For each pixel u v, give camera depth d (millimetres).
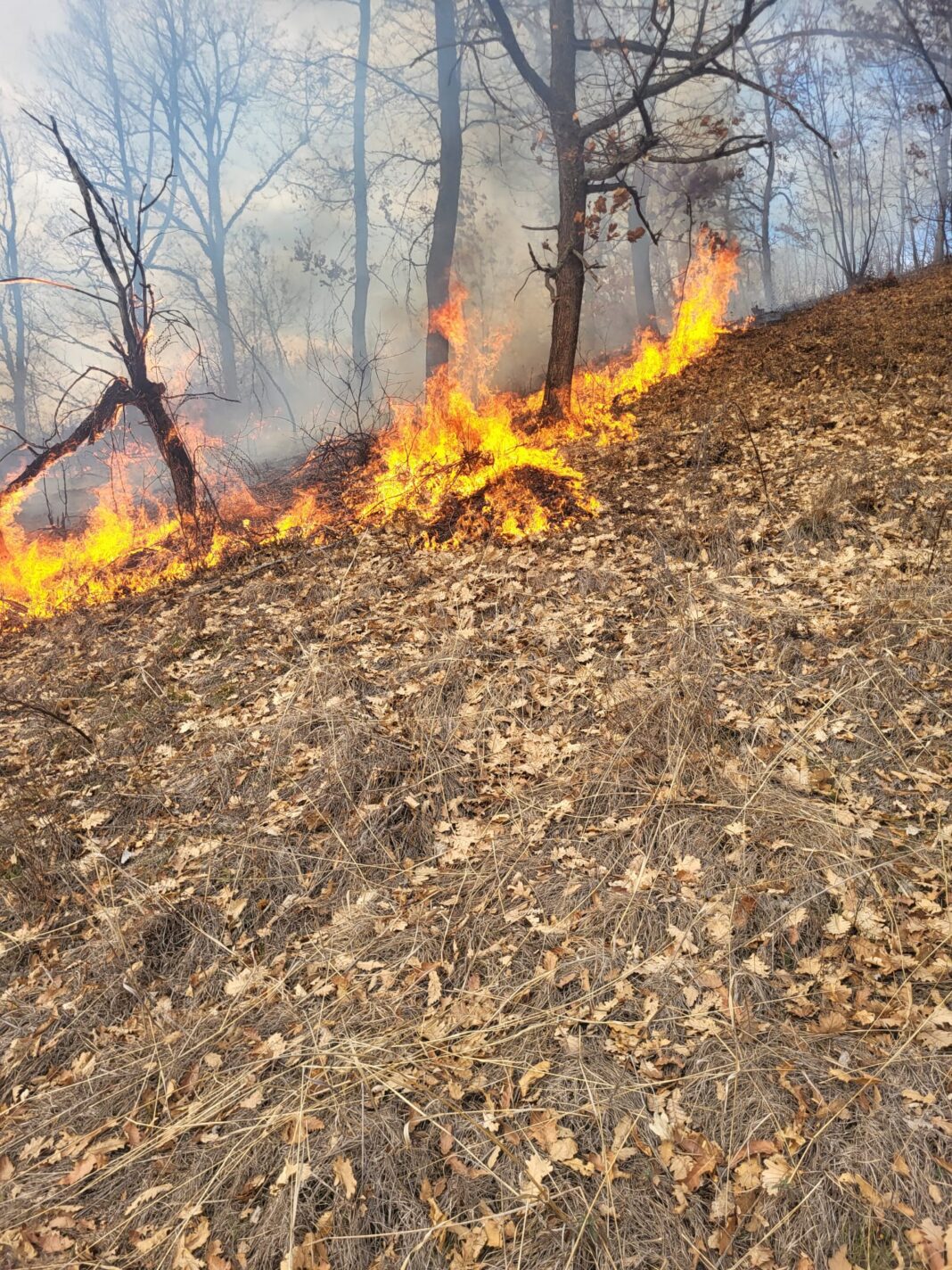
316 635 6215
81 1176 2914
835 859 3496
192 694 5883
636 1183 2557
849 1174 2453
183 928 3926
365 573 7176
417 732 4730
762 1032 2918
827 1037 2854
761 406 9820
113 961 3799
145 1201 2773
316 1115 2922
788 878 3459
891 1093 2641
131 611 7832
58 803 4961
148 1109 3148
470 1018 3174
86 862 4430
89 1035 3539
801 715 4371
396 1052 3090
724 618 5234
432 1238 2533
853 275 21172
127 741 5453
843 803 3816
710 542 6332
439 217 14672
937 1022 2805
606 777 4184
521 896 3682
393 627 6051
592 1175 2592
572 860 3811
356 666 5566
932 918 3193
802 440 8289
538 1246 2453
